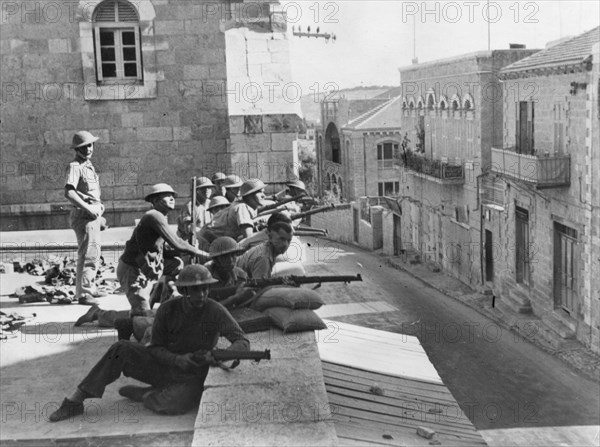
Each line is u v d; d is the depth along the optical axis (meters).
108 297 12.11
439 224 39.34
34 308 11.62
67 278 13.36
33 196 16.64
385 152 53.28
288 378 7.45
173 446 6.89
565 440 17.19
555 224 25.55
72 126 16.50
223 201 11.52
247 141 15.37
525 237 28.91
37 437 7.08
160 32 16.28
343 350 10.16
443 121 38.94
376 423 7.76
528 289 27.98
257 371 7.60
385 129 52.72
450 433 7.70
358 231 50.56
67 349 9.60
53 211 16.66
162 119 16.55
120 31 16.39
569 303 24.77
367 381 9.05
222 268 8.84
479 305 30.17
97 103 16.47
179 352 7.58
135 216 16.69
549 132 25.48
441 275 37.34
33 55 16.31
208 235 11.04
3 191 16.61
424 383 9.28
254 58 15.65
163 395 7.59
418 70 42.81
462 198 35.97
